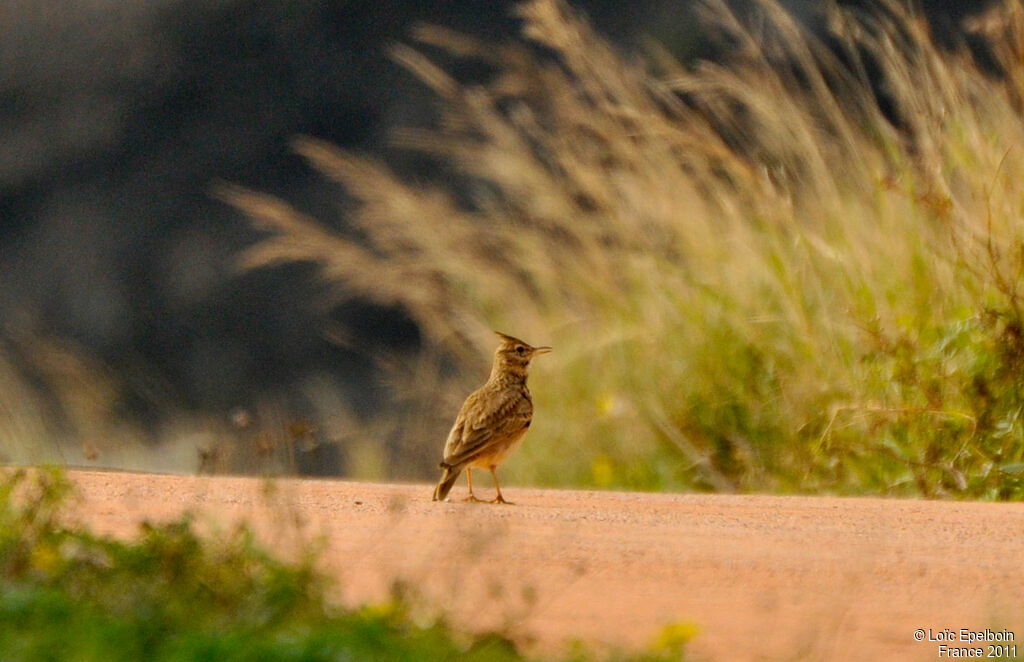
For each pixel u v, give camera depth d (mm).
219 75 28828
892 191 14930
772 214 15375
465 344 16938
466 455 11375
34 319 27250
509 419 11523
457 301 16672
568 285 16141
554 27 16578
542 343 16016
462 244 16703
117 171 28438
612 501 11586
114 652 6098
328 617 6688
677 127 16281
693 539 9242
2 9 29406
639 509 10852
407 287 16781
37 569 7441
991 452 13773
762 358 15125
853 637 6824
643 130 16062
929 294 14578
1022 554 8773
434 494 11359
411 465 16781
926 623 7051
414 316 18656
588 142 16531
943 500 12930
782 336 15156
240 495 11000
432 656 6152
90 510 10078
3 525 7898
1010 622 7066
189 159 28297
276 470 12125
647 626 7004
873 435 14258
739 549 8859
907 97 15352
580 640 6645
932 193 14500
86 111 28844
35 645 6148
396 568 8164
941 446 13969
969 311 14391
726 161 15820
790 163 15797
